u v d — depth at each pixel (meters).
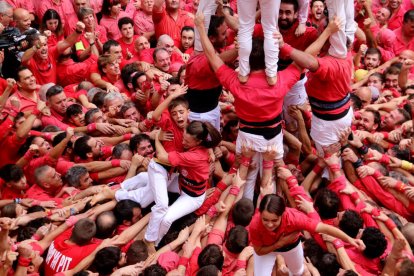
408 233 8.98
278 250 8.02
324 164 9.75
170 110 9.16
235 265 8.56
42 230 9.03
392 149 10.61
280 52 8.40
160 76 11.59
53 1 14.49
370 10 14.60
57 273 8.45
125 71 12.58
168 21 14.62
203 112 9.60
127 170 10.25
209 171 9.25
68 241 8.83
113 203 9.55
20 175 9.91
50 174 9.96
